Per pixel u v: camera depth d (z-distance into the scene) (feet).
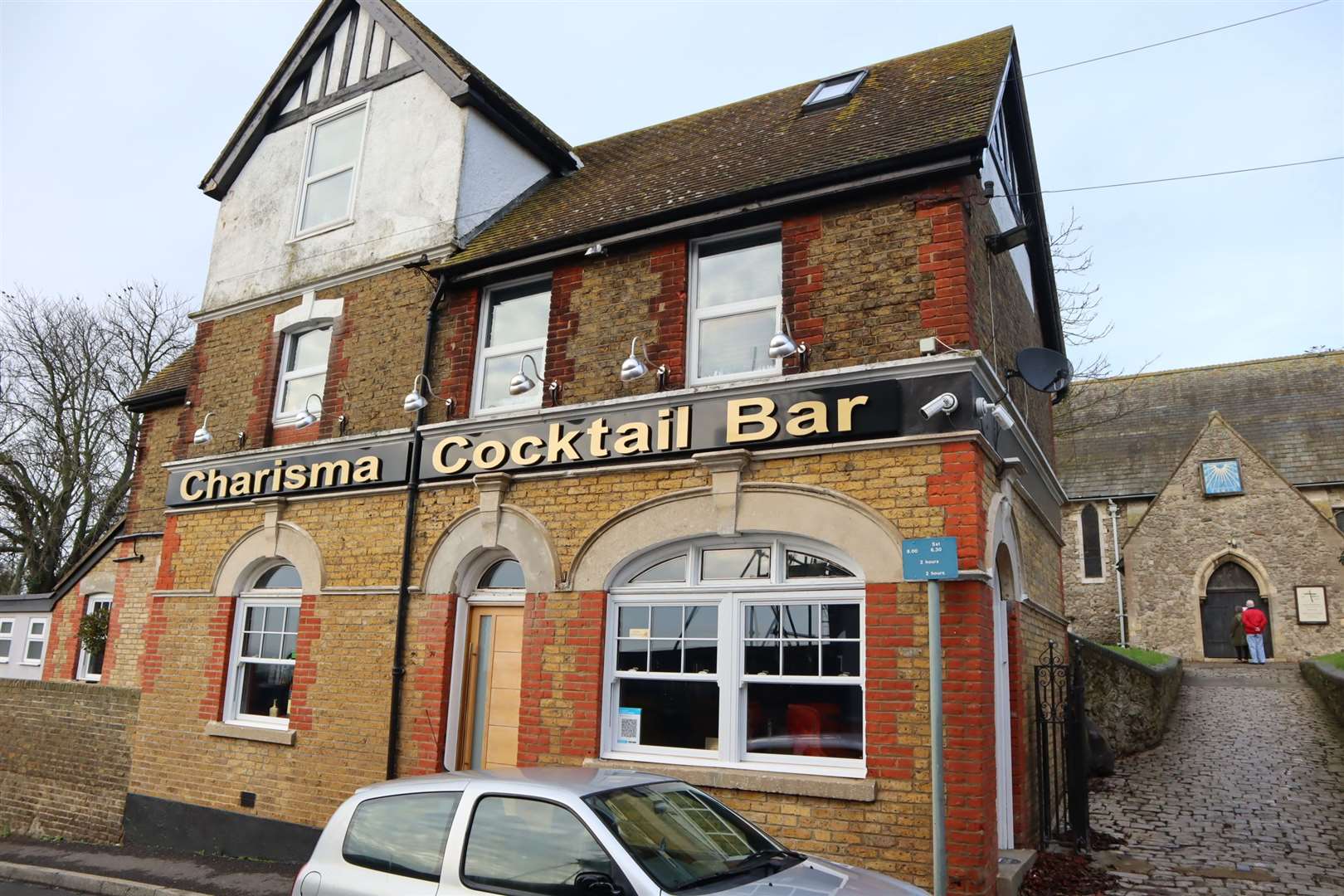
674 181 33.83
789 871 15.85
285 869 32.01
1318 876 26.02
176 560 39.96
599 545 28.76
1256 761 43.39
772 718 25.50
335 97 42.09
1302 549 90.12
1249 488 93.61
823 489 25.21
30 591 89.20
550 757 28.07
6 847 36.99
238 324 41.86
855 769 23.81
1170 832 31.24
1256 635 85.66
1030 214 40.04
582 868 14.66
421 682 31.40
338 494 35.32
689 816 16.74
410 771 30.83
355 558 34.27
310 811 32.76
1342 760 42.68
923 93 32.81
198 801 35.86
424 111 38.60
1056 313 44.27
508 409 33.14
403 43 39.86
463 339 34.27
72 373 93.25
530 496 30.63
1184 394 113.29
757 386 26.68
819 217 27.94
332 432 36.76
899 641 23.44
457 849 15.87
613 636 28.35
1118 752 45.65
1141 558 96.63
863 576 24.72
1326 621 87.66
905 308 25.85
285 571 37.60
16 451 90.99
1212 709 59.36
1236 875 26.14
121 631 50.01
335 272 38.65
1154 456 108.06
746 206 28.58
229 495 38.40
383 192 38.58
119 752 39.27
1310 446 100.63
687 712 26.78
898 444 24.45
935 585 20.47
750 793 24.30
